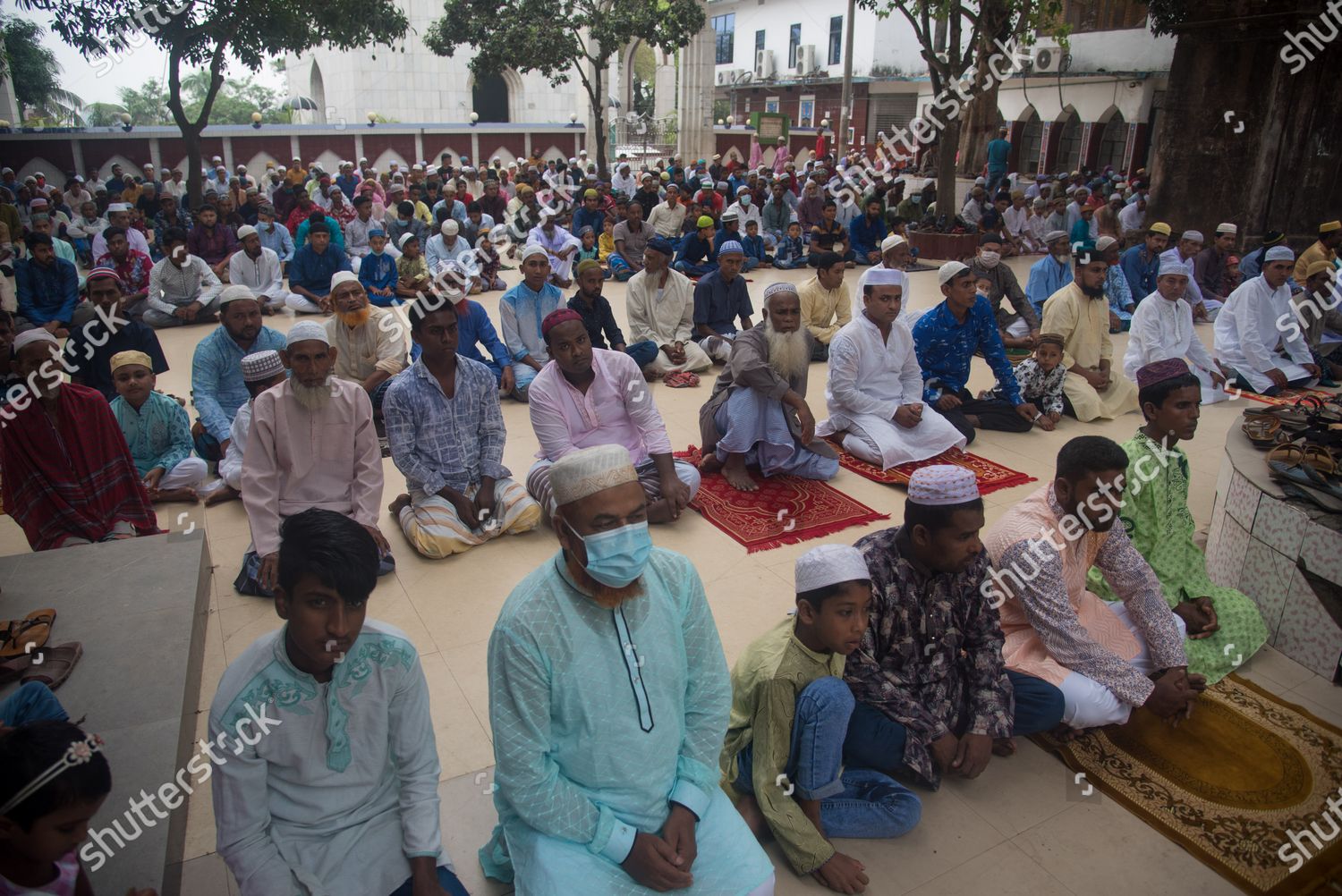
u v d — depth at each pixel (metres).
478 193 19.28
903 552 2.51
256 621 3.47
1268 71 11.01
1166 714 2.81
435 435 4.00
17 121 21.64
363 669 1.91
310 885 1.85
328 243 8.73
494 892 2.25
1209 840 2.44
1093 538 2.86
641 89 39.62
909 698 2.50
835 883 2.25
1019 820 2.51
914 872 2.33
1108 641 2.91
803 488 4.77
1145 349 6.01
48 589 3.25
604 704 1.87
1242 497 3.51
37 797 1.57
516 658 1.84
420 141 25.61
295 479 3.59
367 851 1.95
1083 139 20.62
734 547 4.11
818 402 6.32
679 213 12.93
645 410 4.20
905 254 7.47
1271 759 2.73
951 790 2.63
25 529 3.65
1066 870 2.34
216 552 4.01
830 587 2.19
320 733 1.90
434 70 29.89
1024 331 7.61
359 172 23.52
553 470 1.79
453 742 2.79
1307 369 6.52
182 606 3.15
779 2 29.28
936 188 14.20
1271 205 11.25
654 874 1.84
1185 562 3.20
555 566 1.91
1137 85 19.14
